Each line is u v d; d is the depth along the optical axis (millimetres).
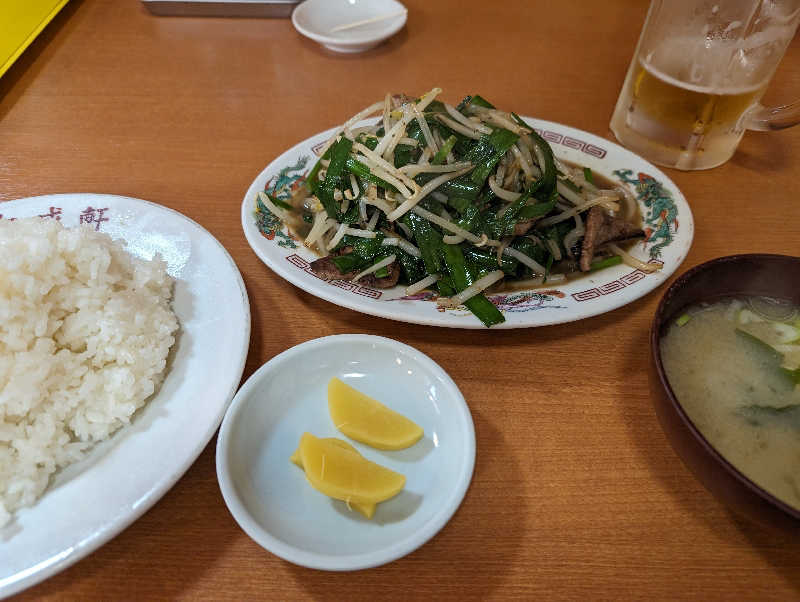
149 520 241
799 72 492
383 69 512
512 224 329
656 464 261
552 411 280
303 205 366
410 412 270
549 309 296
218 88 490
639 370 297
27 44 516
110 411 254
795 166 414
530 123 416
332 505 239
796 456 227
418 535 212
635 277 315
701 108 379
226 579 226
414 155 350
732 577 226
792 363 255
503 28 564
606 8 593
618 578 226
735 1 351
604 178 385
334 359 282
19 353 255
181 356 281
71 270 289
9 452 243
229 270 315
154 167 414
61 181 402
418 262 338
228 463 235
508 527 240
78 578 226
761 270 267
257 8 561
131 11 584
